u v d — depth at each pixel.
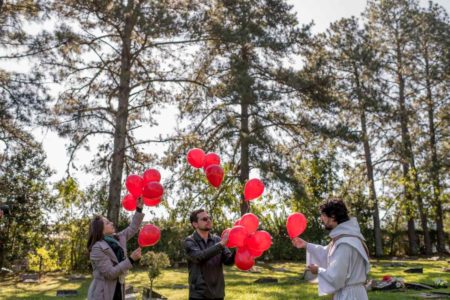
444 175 30.14
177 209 19.70
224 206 20.64
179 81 17.66
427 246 29.41
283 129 21.11
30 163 19.86
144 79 17.39
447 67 30.36
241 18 19.66
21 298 11.01
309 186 24.28
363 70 28.42
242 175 20.34
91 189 18.94
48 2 16.64
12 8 17.50
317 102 20.53
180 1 16.69
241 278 14.73
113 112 17.39
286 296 10.35
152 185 5.16
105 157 17.33
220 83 18.69
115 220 16.62
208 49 20.61
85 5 16.31
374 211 27.73
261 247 4.78
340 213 3.91
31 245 19.88
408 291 11.06
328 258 3.88
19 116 16.62
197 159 5.95
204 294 4.72
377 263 21.58
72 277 16.17
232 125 19.50
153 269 9.84
